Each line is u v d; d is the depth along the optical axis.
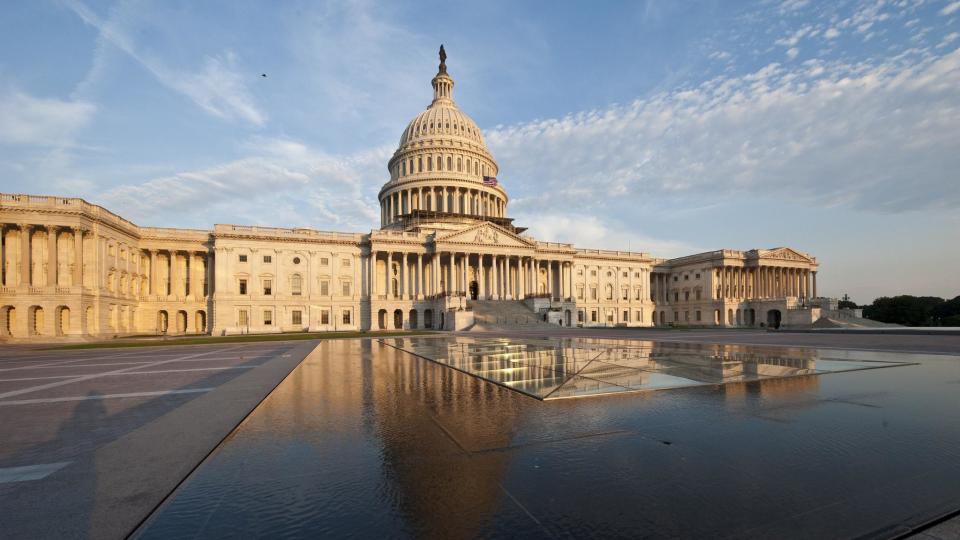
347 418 9.55
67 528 4.86
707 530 4.57
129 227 74.69
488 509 5.14
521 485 5.80
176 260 82.75
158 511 5.19
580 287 113.12
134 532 4.77
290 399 11.78
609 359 20.47
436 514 5.05
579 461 6.63
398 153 118.94
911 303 116.38
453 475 6.20
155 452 7.31
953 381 13.39
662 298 127.25
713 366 17.30
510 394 12.00
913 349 25.41
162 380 17.72
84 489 5.91
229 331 79.19
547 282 105.75
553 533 4.55
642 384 12.98
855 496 5.38
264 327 81.81
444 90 132.00
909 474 6.05
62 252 61.91
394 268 95.88
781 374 14.87
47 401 13.38
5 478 6.48
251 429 8.73
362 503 5.35
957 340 34.41
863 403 10.33
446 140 116.00
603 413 9.52
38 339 57.03
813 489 5.58
